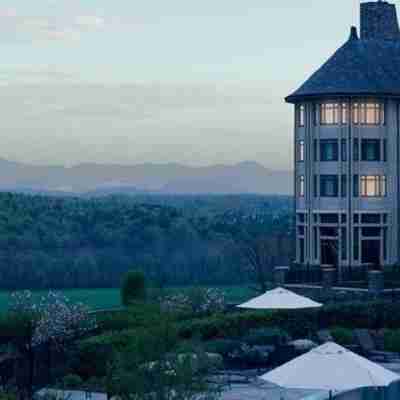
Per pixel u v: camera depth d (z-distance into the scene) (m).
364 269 78.94
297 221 86.50
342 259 82.38
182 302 60.75
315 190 84.38
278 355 48.81
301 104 86.12
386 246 82.81
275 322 58.09
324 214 83.69
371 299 67.56
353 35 88.00
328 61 86.56
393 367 48.97
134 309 32.41
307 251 84.94
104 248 145.00
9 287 133.38
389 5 90.94
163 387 29.58
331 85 82.75
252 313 57.22
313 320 59.41
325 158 83.75
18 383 45.09
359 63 84.81
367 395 41.75
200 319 55.19
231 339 53.19
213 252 142.62
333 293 73.25
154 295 49.38
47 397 37.97
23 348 48.28
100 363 45.31
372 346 54.12
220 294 62.69
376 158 83.06
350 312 60.69
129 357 30.31
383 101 83.44
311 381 31.22
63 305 52.47
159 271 141.50
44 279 136.12
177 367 29.67
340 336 54.69
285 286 77.56
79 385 44.12
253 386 43.50
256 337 53.12
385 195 83.12
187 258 144.62
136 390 29.61
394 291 71.62
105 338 46.12
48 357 48.16
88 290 131.12
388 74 85.31
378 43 88.69
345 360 32.22
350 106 82.75
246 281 137.50
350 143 82.50
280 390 42.47
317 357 32.41
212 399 30.50
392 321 61.25
